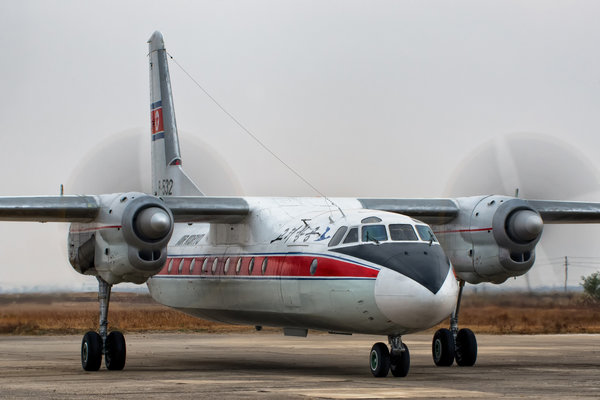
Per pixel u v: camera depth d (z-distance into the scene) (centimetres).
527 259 2894
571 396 1923
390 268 2288
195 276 3119
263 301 2720
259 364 2958
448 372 2591
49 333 5066
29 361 3123
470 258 2942
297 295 2534
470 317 5822
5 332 5069
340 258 2402
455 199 3039
